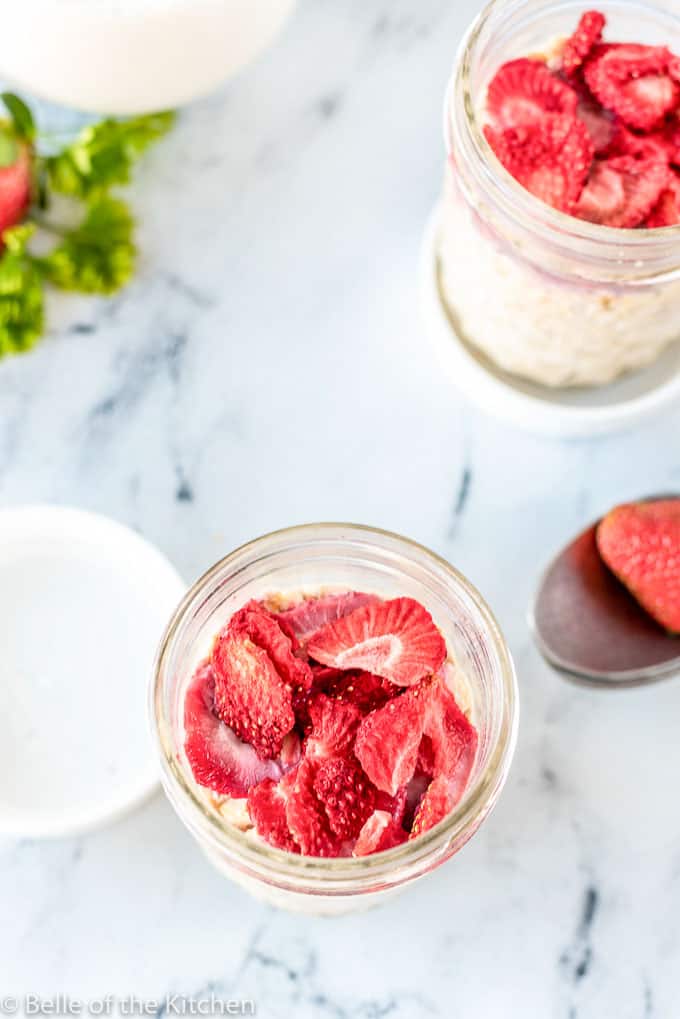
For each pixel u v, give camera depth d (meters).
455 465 0.55
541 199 0.48
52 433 0.54
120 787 0.50
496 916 0.52
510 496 0.55
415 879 0.44
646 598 0.51
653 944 0.51
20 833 0.49
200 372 0.55
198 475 0.54
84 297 0.55
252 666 0.43
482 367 0.55
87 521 0.52
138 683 0.51
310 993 0.51
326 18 0.57
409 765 0.42
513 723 0.43
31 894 0.51
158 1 0.49
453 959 0.51
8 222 0.54
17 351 0.54
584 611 0.52
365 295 0.56
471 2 0.57
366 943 0.51
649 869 0.52
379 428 0.55
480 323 0.53
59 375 0.55
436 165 0.57
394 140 0.57
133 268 0.55
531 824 0.52
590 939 0.51
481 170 0.47
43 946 0.51
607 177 0.49
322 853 0.42
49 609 0.52
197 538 0.54
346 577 0.46
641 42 0.52
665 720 0.53
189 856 0.51
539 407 0.54
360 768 0.43
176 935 0.51
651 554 0.50
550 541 0.54
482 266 0.50
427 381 0.55
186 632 0.44
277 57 0.57
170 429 0.54
